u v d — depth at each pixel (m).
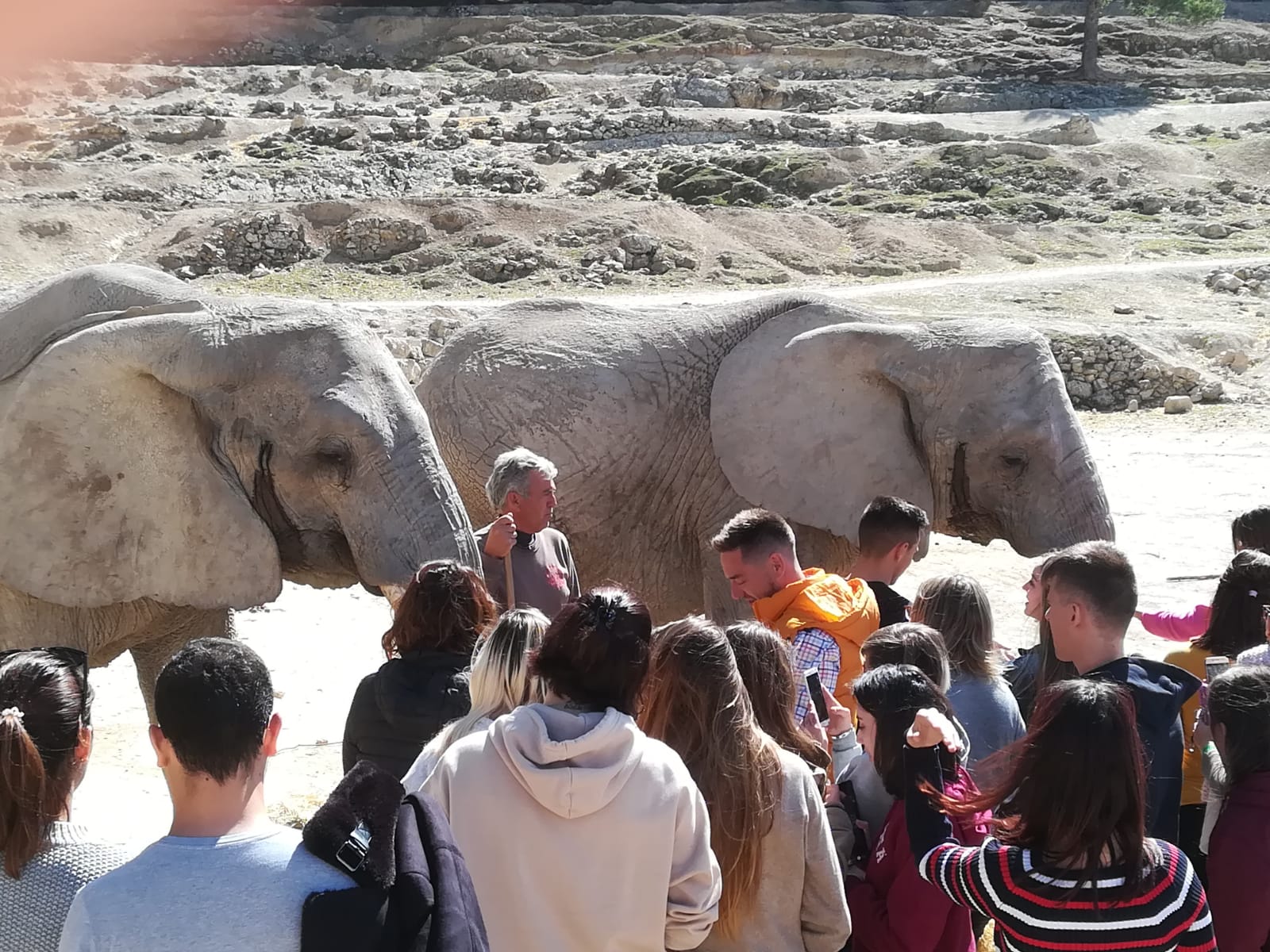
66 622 5.96
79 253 42.53
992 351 7.96
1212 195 52.31
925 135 59.22
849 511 7.90
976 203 49.12
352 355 5.89
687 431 8.30
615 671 3.58
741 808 3.76
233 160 53.06
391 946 2.78
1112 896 3.59
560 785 3.42
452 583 4.47
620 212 45.38
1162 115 64.69
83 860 3.31
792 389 8.04
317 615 11.95
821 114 64.56
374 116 61.53
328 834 2.85
